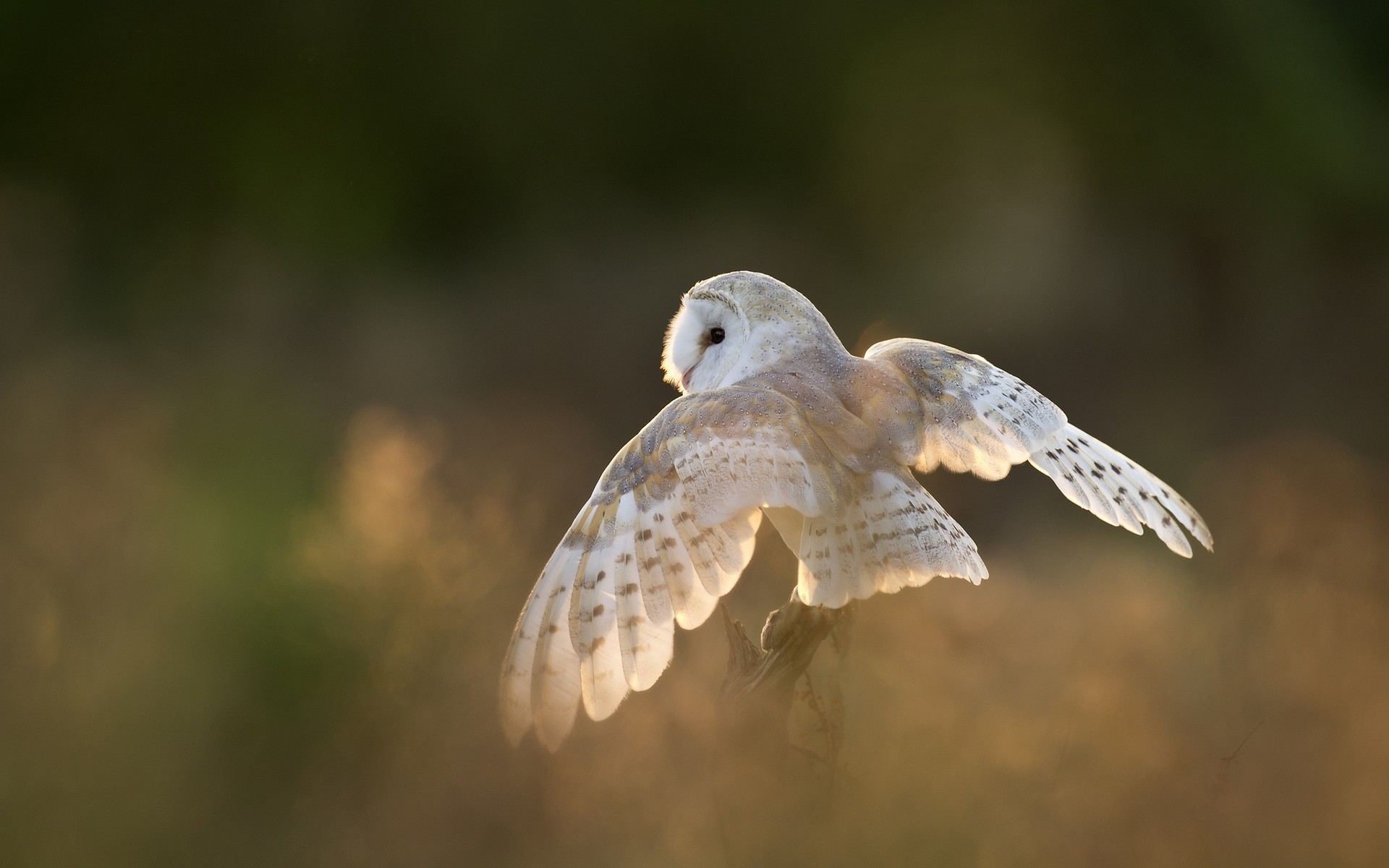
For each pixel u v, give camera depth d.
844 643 10.70
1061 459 10.77
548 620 10.64
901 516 10.66
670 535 10.63
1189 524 10.78
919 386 10.77
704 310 10.78
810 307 10.77
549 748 10.62
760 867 10.65
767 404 10.66
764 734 10.66
